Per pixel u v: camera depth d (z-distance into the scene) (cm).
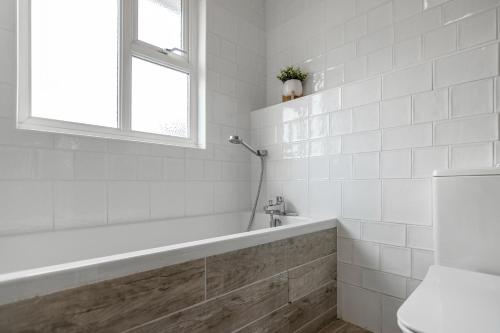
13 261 112
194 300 89
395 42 156
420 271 128
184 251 87
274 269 119
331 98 165
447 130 123
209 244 94
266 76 231
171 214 169
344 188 157
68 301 65
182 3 190
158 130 175
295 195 183
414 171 132
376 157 145
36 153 123
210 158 191
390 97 141
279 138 195
